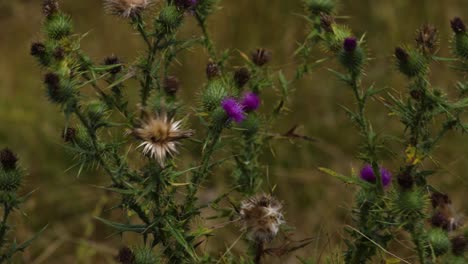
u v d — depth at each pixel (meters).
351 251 5.33
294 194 9.83
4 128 11.56
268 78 6.10
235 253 8.05
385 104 5.11
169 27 4.94
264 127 6.07
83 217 9.82
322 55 11.48
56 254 9.51
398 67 5.00
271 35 12.21
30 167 10.86
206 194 8.79
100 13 13.50
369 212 5.07
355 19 12.54
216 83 5.01
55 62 4.63
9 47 13.99
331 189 9.80
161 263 4.90
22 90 12.65
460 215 4.88
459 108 4.89
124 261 4.70
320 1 6.12
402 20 12.34
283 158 10.26
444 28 12.23
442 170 5.04
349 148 10.70
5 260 4.79
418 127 4.94
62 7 13.73
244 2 12.47
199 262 5.21
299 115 11.09
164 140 4.29
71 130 4.79
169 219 4.56
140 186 4.62
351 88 5.17
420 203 4.70
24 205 9.91
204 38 5.97
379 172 4.99
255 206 4.79
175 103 4.81
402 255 5.91
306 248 8.12
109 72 5.19
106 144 4.80
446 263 4.73
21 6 14.90
